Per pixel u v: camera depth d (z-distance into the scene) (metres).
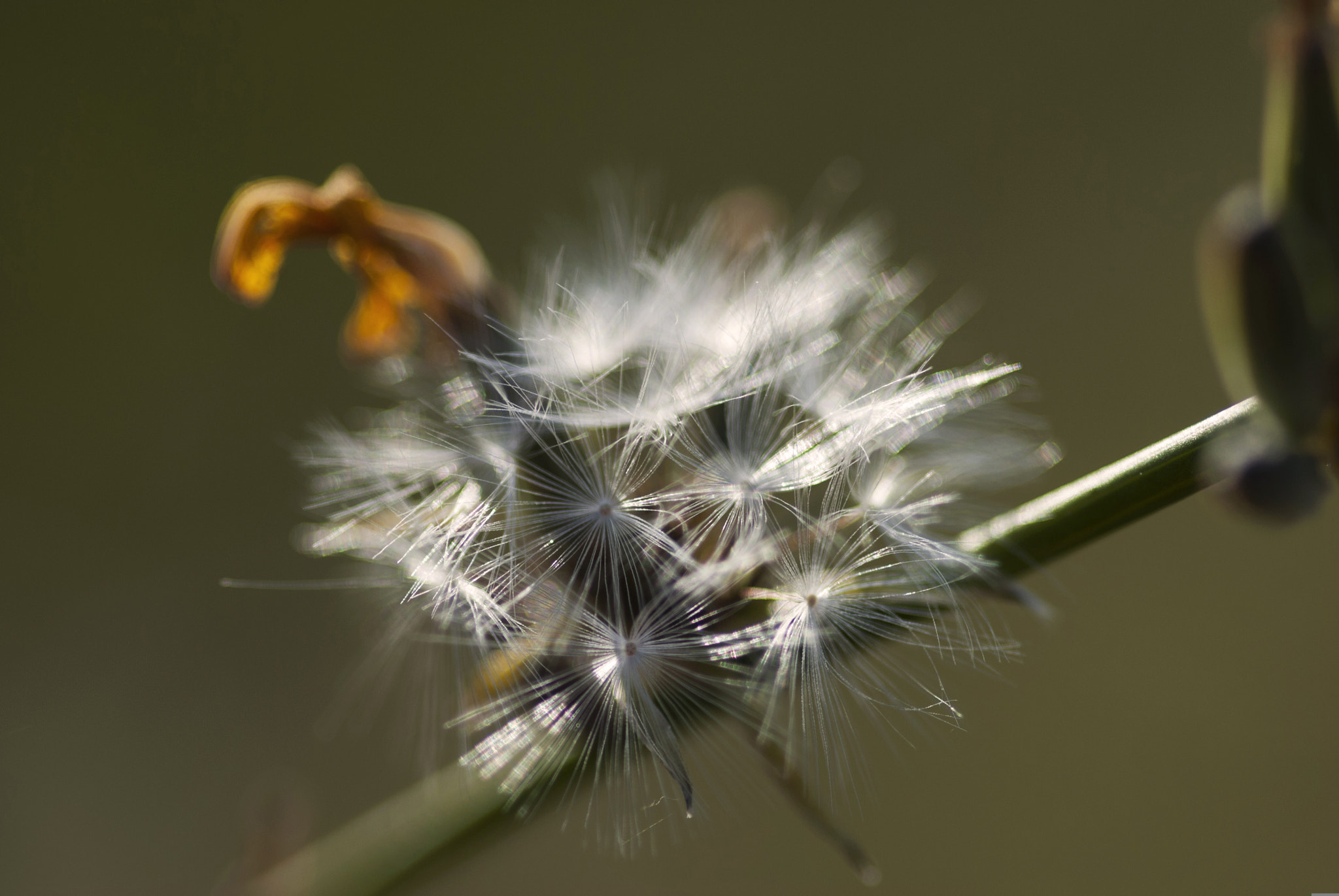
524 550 0.17
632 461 0.17
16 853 0.33
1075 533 0.17
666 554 0.17
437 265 0.18
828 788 0.17
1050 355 0.38
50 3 0.40
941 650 0.17
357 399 0.38
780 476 0.17
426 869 0.19
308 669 0.35
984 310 0.39
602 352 0.18
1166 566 0.36
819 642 0.17
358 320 0.18
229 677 0.36
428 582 0.17
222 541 0.37
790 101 0.41
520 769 0.17
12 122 0.39
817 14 0.42
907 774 0.34
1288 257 0.16
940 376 0.18
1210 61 0.38
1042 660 0.35
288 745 0.35
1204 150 0.38
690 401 0.17
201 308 0.39
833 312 0.18
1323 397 0.16
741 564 0.17
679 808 0.17
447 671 0.18
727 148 0.41
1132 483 0.17
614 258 0.18
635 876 0.33
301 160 0.41
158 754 0.34
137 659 0.36
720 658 0.17
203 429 0.38
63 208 0.39
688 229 0.18
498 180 0.41
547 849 0.33
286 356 0.39
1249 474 0.16
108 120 0.40
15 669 0.35
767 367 0.17
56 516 0.37
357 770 0.34
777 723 0.17
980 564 0.17
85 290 0.38
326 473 0.18
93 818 0.34
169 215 0.40
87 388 0.38
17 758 0.34
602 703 0.17
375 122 0.41
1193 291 0.37
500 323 0.18
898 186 0.40
